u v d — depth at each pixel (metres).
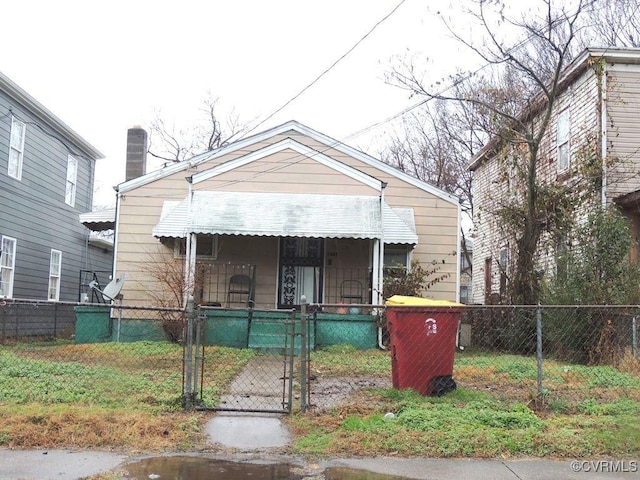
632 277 11.16
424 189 15.96
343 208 14.17
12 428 5.71
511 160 15.79
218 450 5.48
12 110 16.30
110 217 16.55
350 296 15.24
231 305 15.20
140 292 15.14
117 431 5.77
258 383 8.83
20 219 16.91
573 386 8.43
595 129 13.56
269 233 13.41
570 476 4.86
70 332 19.14
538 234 13.76
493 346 13.94
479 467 5.07
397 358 7.65
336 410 6.74
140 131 19.83
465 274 31.45
